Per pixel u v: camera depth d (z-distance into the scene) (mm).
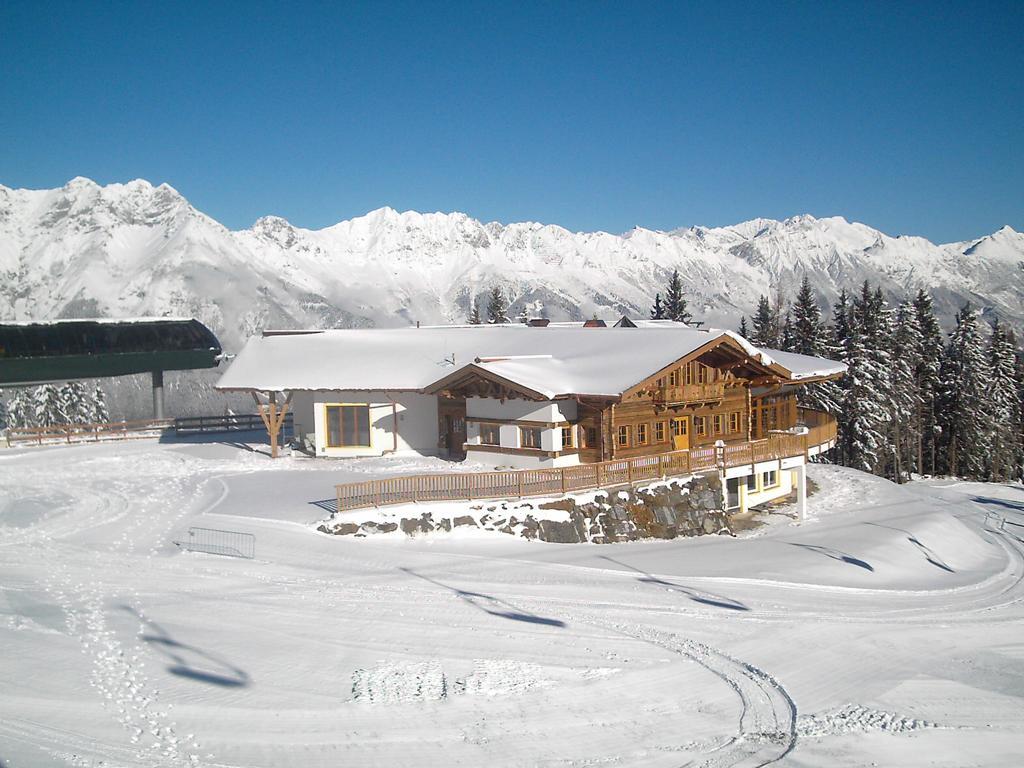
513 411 35375
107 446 45781
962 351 71875
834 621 21891
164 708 14641
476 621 19906
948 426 73688
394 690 15852
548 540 28156
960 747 14922
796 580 25766
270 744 13617
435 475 28609
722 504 33656
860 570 27922
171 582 21938
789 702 16531
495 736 14320
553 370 36500
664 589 23672
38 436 47188
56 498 32188
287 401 41438
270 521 28031
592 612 21141
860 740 15008
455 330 47625
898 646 20344
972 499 48531
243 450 43844
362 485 28125
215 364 55906
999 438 71938
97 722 13969
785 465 36844
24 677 15477
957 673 18781
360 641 18234
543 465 34156
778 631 20656
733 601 22969
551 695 16047
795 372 41656
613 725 15016
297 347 46406
